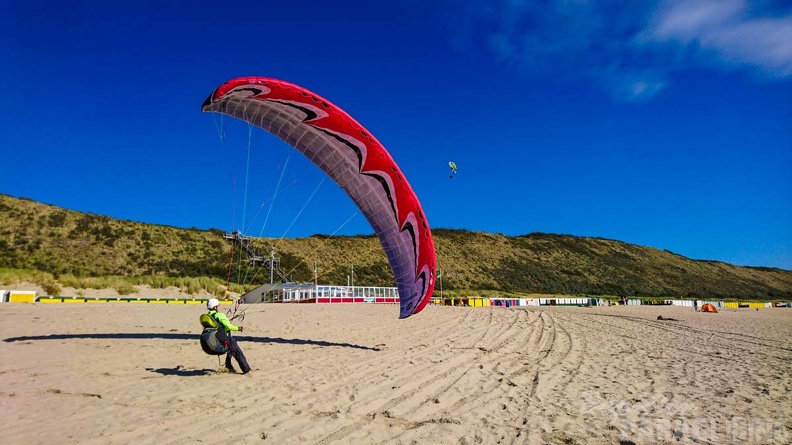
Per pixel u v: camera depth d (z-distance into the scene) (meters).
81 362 8.05
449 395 6.42
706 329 18.12
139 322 14.42
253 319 17.70
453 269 71.88
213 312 7.72
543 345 12.14
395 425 5.01
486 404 5.98
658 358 10.20
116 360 8.42
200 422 4.85
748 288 101.56
